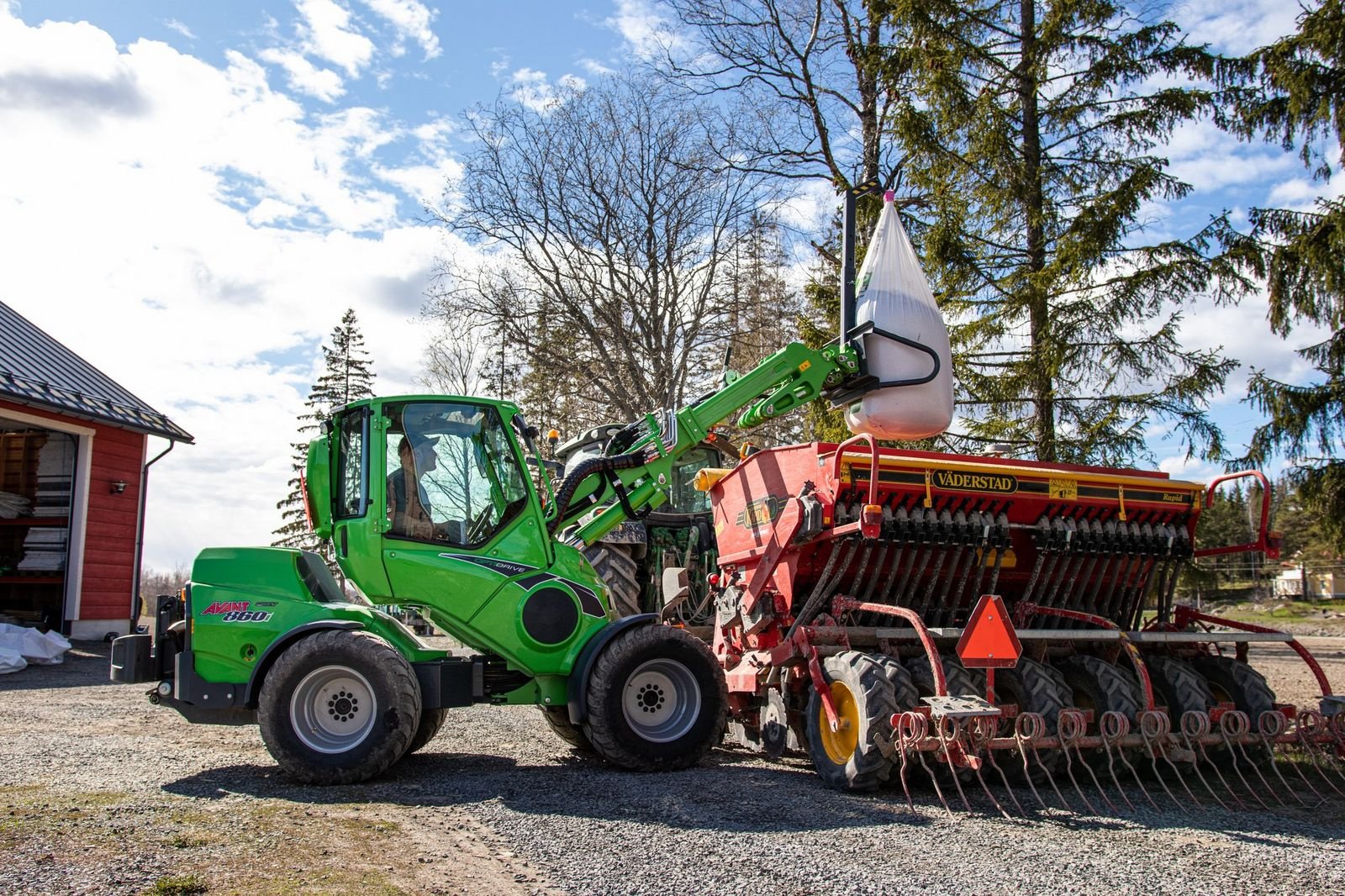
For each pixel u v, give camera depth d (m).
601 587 6.57
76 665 12.17
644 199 23.22
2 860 3.71
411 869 3.78
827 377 7.40
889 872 3.82
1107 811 4.96
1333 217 11.36
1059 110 12.82
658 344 23.47
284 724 5.47
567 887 3.61
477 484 6.36
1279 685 10.83
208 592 5.84
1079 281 12.05
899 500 5.89
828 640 5.70
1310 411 12.04
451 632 6.16
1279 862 4.01
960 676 5.45
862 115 16.30
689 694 6.18
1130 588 6.74
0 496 14.81
